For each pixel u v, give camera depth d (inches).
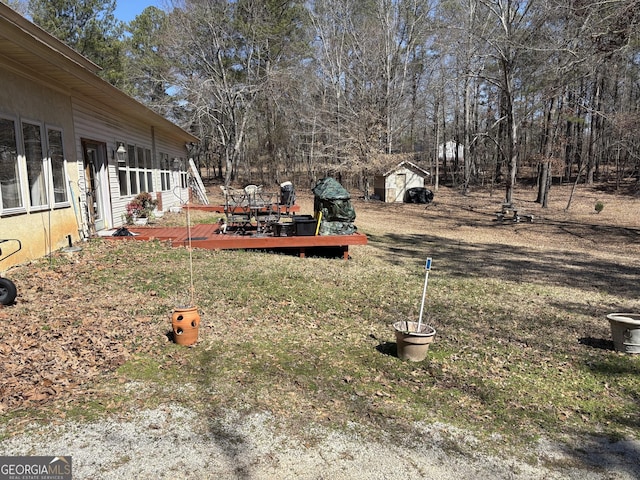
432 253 442.9
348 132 1047.6
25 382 125.4
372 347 178.7
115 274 248.2
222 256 319.3
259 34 1016.9
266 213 479.2
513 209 754.8
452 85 1182.3
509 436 119.8
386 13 1041.5
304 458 103.0
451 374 157.3
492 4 756.6
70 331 164.9
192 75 991.0
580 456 112.2
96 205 374.3
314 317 212.1
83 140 341.1
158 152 571.8
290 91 1117.1
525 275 354.3
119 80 833.5
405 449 110.0
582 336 209.3
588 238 594.9
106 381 131.9
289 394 133.2
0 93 227.8
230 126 1096.8
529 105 984.9
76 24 738.2
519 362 173.5
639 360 179.9
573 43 576.4
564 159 1170.6
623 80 748.6
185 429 111.1
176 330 162.1
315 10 1156.5
